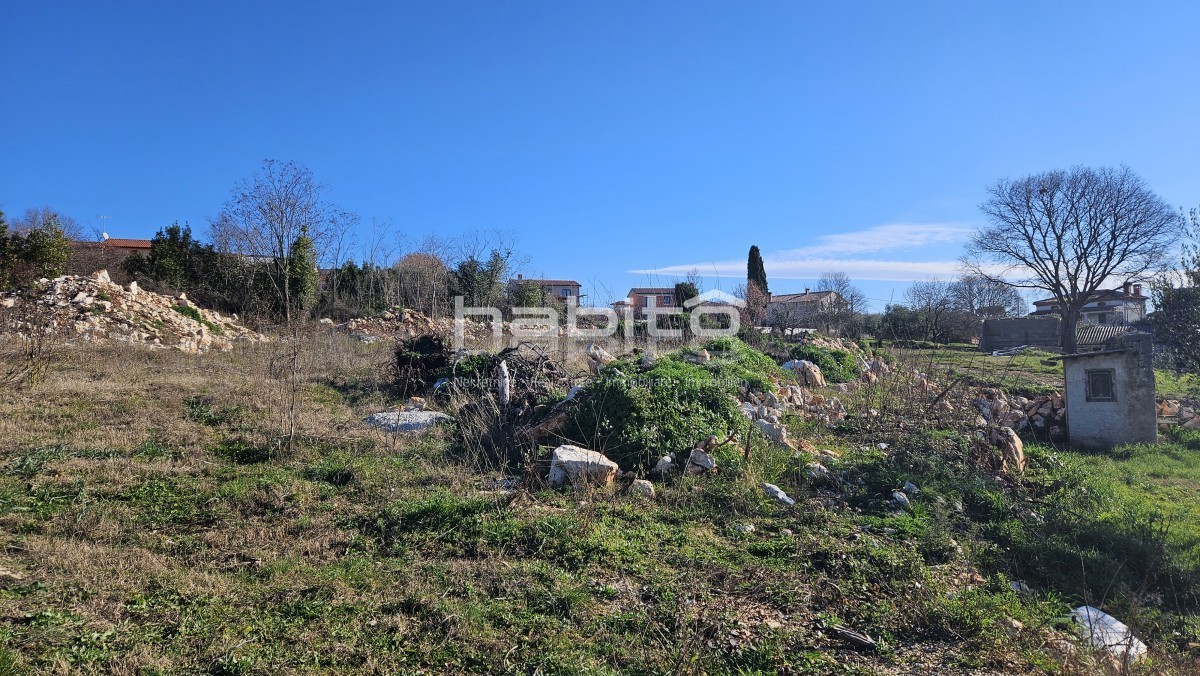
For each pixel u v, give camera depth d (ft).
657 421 23.88
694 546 16.75
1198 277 30.22
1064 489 23.39
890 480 22.31
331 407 31.04
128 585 13.42
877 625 13.39
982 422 30.01
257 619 12.37
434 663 11.31
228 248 81.66
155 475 20.42
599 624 12.75
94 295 51.65
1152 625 14.93
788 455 23.81
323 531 16.93
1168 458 29.94
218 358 44.50
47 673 10.25
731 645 12.28
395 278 87.30
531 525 16.88
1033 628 13.78
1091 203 106.73
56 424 25.07
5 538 15.33
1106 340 105.81
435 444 24.91
